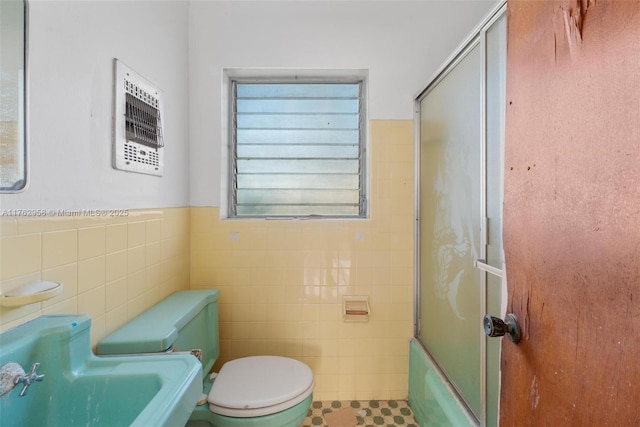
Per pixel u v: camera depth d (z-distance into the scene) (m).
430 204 1.49
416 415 1.48
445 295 1.31
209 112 1.62
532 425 0.53
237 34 1.62
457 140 1.21
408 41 1.63
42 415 0.67
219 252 1.61
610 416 0.38
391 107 1.63
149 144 1.22
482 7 1.62
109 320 0.99
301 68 1.64
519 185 0.58
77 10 0.87
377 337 1.63
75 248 0.86
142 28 1.19
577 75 0.43
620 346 0.37
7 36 0.68
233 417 1.03
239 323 1.61
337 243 1.62
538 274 0.52
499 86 0.92
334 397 1.62
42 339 0.68
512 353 0.60
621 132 0.37
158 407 0.57
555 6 0.48
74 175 0.86
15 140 0.69
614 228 0.38
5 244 0.67
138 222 1.15
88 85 0.91
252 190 1.78
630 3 0.36
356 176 1.77
